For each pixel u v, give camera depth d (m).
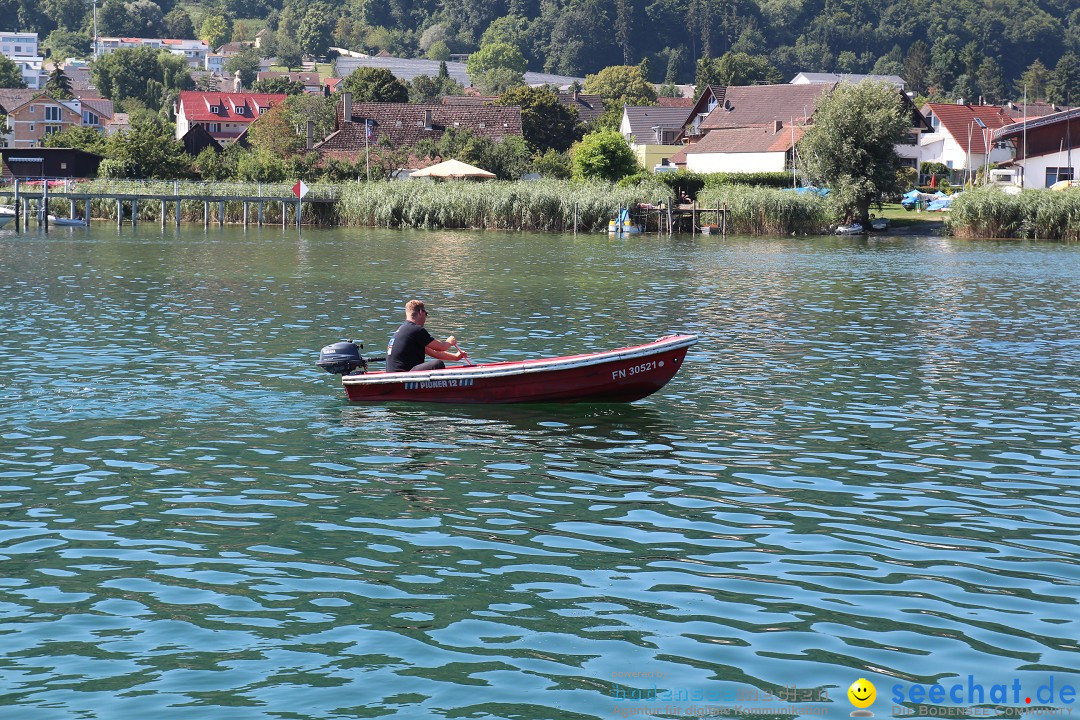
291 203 74.12
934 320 29.30
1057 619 9.59
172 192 76.38
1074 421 17.23
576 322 27.86
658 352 17.62
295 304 30.55
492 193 70.69
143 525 11.91
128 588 10.12
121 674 8.41
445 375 17.59
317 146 95.38
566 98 189.12
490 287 35.94
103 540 11.41
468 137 91.25
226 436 15.74
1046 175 84.06
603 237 65.31
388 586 10.22
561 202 70.44
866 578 10.53
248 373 20.31
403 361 17.89
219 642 8.98
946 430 16.56
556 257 49.16
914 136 103.44
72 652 8.78
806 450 15.32
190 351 22.58
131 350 22.59
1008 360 22.94
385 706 7.98
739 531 11.88
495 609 9.70
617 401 18.09
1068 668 8.66
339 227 72.25
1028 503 12.98
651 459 14.77
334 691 8.17
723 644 9.05
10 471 13.88
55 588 10.10
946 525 12.15
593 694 8.19
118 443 15.30
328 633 9.16
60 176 86.31
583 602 9.88
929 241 64.88
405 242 57.94
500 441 15.63
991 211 67.50
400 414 17.16
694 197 82.12
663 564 10.85
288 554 11.05
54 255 46.50
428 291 34.44
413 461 14.55
